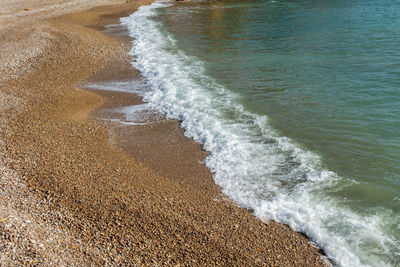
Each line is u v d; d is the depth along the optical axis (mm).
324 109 15844
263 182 11344
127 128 14578
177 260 8203
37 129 13719
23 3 41406
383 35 26453
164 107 16422
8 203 9320
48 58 21797
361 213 10078
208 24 33000
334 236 9266
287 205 10344
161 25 32625
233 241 8930
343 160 12406
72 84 18875
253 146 13289
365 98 16625
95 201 9789
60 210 9320
